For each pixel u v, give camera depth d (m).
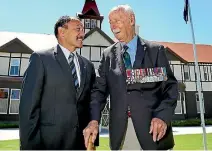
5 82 22.20
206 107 27.81
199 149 7.60
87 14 26.20
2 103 21.98
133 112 1.96
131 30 2.16
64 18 2.35
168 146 1.98
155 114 1.95
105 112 15.88
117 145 1.98
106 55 2.32
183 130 16.69
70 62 2.34
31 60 2.21
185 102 27.27
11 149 7.77
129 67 2.10
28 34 27.44
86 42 23.77
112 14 2.15
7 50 23.08
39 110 2.09
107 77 2.21
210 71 28.73
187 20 10.60
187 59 28.56
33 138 1.95
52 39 27.30
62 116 2.11
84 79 2.35
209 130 16.62
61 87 2.17
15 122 21.14
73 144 2.10
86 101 2.36
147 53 2.14
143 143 1.89
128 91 2.03
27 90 2.04
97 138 2.24
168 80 2.10
